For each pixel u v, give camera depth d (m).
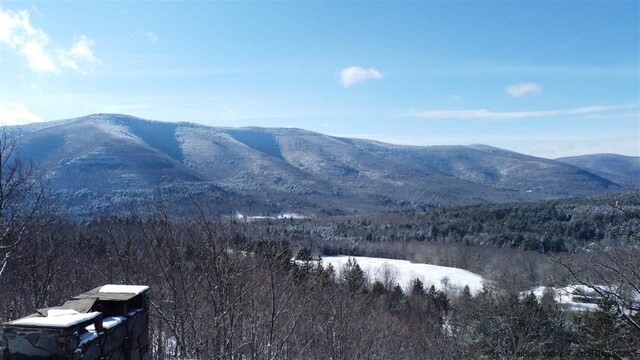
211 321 13.16
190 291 14.02
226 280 12.70
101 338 6.47
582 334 24.00
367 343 23.67
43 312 6.30
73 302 6.82
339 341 18.61
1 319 15.26
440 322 36.38
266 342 14.45
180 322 13.23
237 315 13.30
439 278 72.12
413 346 32.38
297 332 16.83
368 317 26.66
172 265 13.32
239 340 13.36
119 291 7.61
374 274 65.31
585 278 14.49
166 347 16.39
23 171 17.03
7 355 5.80
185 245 13.73
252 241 14.99
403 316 40.09
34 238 16.67
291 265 20.89
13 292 16.41
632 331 14.89
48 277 17.20
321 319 19.17
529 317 26.50
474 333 28.73
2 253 15.10
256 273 14.50
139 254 15.77
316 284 21.02
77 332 5.97
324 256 80.06
